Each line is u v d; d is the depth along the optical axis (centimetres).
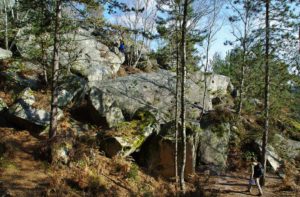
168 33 2109
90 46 2809
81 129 1838
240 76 3023
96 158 1655
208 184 1909
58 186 1305
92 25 1634
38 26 1566
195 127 2095
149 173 1838
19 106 1680
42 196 1226
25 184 1272
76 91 2027
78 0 1470
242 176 2167
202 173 2048
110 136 1802
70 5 1494
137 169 1748
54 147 1464
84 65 2497
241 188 1923
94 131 1870
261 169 1858
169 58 2416
